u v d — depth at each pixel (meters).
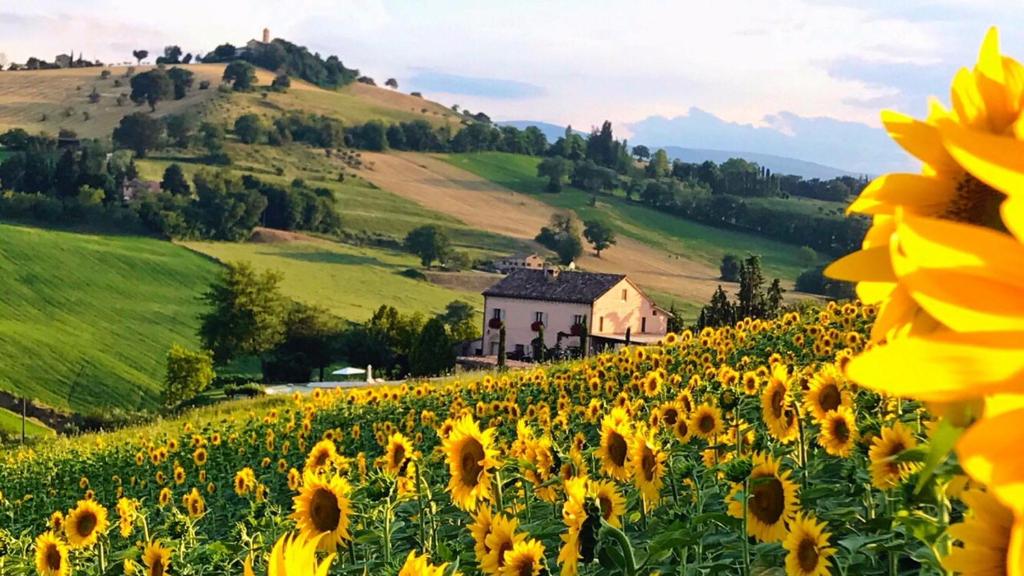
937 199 1.08
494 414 17.12
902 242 0.68
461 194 180.88
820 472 6.67
